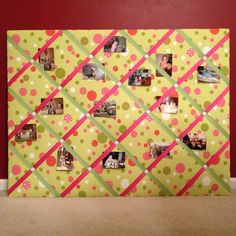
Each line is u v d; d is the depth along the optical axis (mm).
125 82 1841
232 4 1879
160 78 1843
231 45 1889
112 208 1708
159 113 1854
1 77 1889
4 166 1940
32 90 1842
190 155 1871
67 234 1426
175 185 1876
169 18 1873
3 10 1863
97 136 1859
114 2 1867
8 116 1854
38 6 1865
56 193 1875
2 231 1459
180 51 1836
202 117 1858
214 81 1847
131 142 1861
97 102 1846
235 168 1942
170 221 1550
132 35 1830
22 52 1829
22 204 1770
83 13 1867
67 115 1852
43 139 1859
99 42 1827
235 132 1922
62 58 1831
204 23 1880
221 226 1498
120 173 1872
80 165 1868
